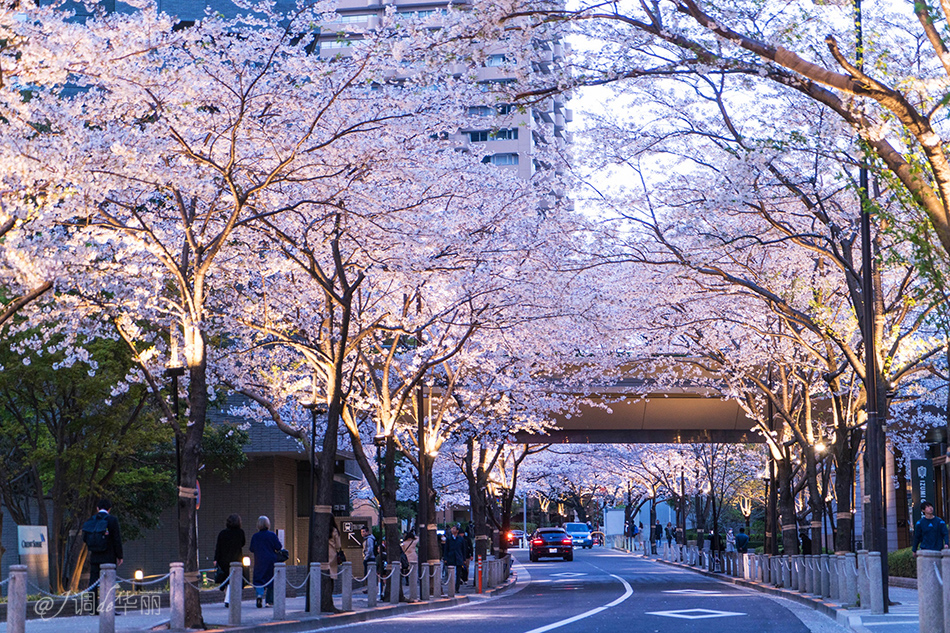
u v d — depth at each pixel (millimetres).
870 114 12922
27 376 21469
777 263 24625
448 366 29547
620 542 89188
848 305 24766
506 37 13352
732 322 27828
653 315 27844
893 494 44125
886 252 19562
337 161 18469
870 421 18859
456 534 33219
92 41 14438
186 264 17578
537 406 34312
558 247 24250
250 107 17406
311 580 19141
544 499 106875
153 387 16719
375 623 18594
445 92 19078
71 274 16000
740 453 54250
